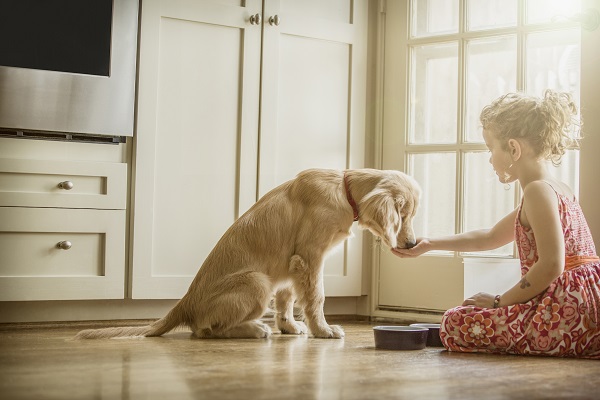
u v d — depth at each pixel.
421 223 3.54
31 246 2.95
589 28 2.84
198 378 1.75
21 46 2.99
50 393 1.55
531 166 2.40
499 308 2.31
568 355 2.23
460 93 3.41
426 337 2.43
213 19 3.33
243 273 2.62
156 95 3.22
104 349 2.27
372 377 1.81
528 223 2.34
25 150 2.99
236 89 3.39
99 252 3.07
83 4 3.08
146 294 3.17
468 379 1.80
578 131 2.84
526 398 1.57
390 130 3.64
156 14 3.22
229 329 2.61
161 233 3.22
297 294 2.70
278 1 3.48
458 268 3.36
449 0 3.49
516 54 3.26
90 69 3.08
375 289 3.62
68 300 3.06
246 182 3.40
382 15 3.69
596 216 2.78
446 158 3.47
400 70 3.62
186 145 3.28
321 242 2.67
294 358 2.12
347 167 3.65
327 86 3.61
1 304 2.96
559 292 2.26
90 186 3.06
